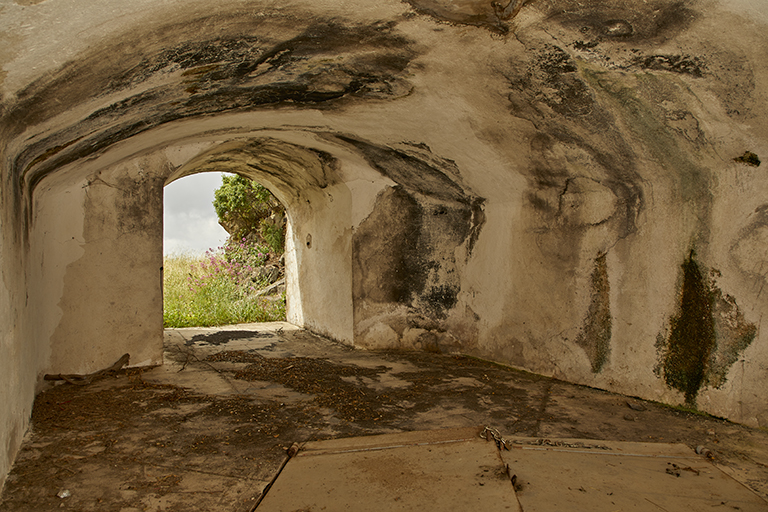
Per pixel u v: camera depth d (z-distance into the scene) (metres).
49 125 2.34
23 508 2.01
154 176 4.56
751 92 2.43
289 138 4.89
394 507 2.00
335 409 3.31
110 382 4.04
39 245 3.72
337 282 5.90
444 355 5.18
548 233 4.22
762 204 2.83
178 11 1.85
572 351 4.03
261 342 5.96
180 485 2.22
